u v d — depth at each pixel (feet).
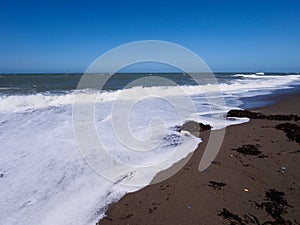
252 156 17.61
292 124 26.50
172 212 11.16
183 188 13.10
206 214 11.04
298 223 10.50
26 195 12.11
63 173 14.24
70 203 11.62
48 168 14.78
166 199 12.12
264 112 35.86
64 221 10.46
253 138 21.76
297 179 14.25
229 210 11.34
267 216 10.93
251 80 115.34
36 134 20.89
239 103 44.34
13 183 13.08
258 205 11.73
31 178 13.62
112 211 11.19
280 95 57.36
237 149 18.93
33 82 85.40
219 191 12.89
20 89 59.00
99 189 12.82
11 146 18.02
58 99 39.47
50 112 29.60
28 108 32.48
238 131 23.95
